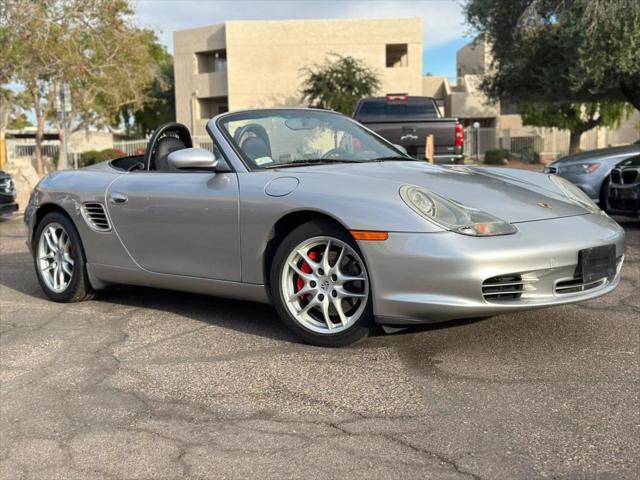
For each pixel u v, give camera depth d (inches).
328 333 146.2
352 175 149.9
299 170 157.0
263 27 1560.0
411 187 141.6
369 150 181.6
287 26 1556.3
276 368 137.2
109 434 110.8
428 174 156.9
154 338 162.7
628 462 93.6
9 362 149.5
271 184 153.3
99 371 140.9
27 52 748.0
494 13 690.2
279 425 110.5
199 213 163.5
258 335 160.9
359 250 139.4
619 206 318.3
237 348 151.7
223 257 161.0
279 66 1568.7
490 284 131.6
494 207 142.4
